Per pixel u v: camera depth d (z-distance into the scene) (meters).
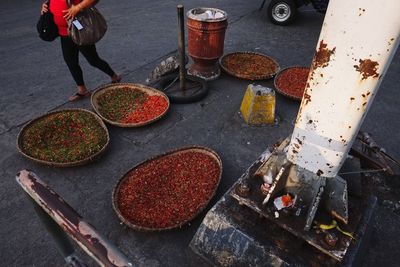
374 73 1.67
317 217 2.34
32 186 1.39
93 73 5.52
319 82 1.84
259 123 4.37
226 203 2.65
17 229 3.01
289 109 4.70
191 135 4.20
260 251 2.39
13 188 3.42
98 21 4.12
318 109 1.92
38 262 2.76
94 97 4.49
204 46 4.89
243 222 2.53
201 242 2.65
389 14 1.48
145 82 5.33
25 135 3.89
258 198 2.46
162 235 2.96
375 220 3.12
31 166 3.66
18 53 6.18
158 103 4.53
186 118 4.49
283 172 2.38
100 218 3.11
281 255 2.33
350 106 1.81
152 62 5.95
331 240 2.16
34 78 5.38
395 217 3.16
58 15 3.91
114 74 5.00
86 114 4.23
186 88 5.13
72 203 3.26
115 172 3.62
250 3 8.98
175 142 4.08
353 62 1.67
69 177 3.54
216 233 2.58
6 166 3.66
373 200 2.65
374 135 4.26
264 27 7.54
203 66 5.26
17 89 5.09
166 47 6.51
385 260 2.82
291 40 6.95
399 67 5.90
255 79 5.13
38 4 8.73
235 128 4.34
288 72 5.28
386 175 3.42
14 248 2.86
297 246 2.35
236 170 3.69
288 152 2.29
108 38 6.83
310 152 2.12
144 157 3.84
